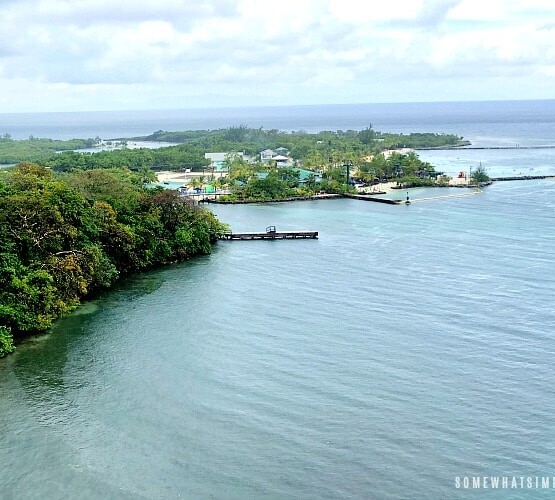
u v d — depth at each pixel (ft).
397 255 441.68
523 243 474.08
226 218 609.01
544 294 345.10
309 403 224.74
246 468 187.93
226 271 398.62
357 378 243.60
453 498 175.73
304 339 281.74
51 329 290.15
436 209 654.94
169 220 433.07
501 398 228.43
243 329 293.84
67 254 323.98
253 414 217.36
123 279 376.68
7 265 284.82
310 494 177.17
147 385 237.25
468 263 415.23
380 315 313.12
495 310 319.47
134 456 192.95
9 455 192.34
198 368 251.80
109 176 437.17
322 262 423.64
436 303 331.36
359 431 207.10
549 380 241.76
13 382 237.86
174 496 175.42
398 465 189.88
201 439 202.28
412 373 247.70
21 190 346.74
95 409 219.61
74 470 185.68
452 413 218.18
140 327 294.46
